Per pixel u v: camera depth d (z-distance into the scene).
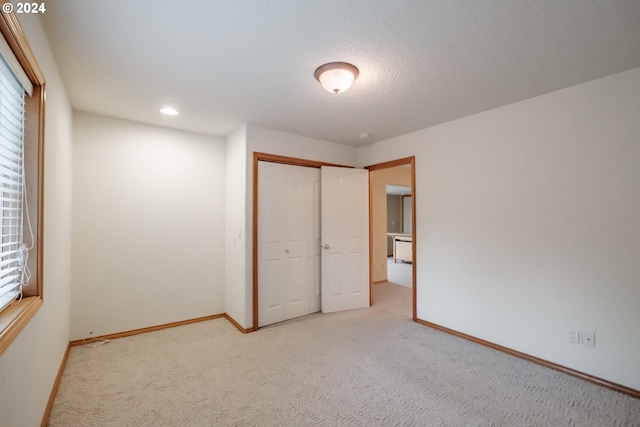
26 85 1.48
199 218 3.68
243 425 1.79
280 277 3.62
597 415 1.89
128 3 1.48
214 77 2.26
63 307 2.42
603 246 2.26
